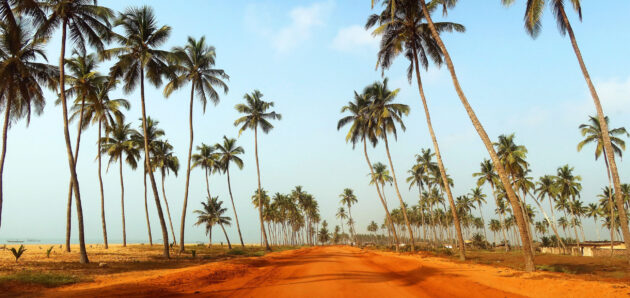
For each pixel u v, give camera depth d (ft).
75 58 89.30
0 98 65.62
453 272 42.98
